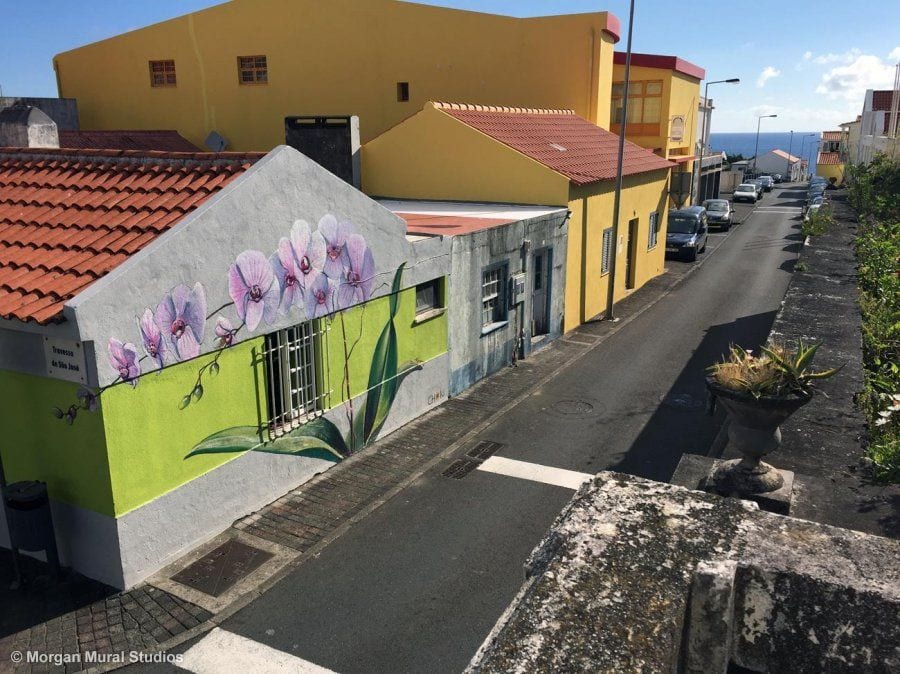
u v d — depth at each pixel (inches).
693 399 519.5
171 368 298.0
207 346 313.0
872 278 625.6
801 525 94.6
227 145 1078.4
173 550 311.0
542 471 406.0
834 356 411.5
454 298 500.1
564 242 656.4
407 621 276.2
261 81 1049.5
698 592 82.0
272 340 353.7
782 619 83.4
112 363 271.4
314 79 1021.8
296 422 374.0
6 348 288.0
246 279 326.6
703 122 1628.9
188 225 295.4
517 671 75.7
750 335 690.2
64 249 311.0
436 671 250.2
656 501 101.9
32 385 287.9
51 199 358.0
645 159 897.5
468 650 260.4
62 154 392.8
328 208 369.7
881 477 271.7
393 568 310.5
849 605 80.4
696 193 1569.9
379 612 281.1
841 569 83.4
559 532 98.6
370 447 434.0
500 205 675.4
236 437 337.1
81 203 347.3
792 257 1141.7
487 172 682.8
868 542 89.7
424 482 391.2
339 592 293.4
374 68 994.7
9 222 345.1
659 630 79.1
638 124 1202.6
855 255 770.8
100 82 1130.0
